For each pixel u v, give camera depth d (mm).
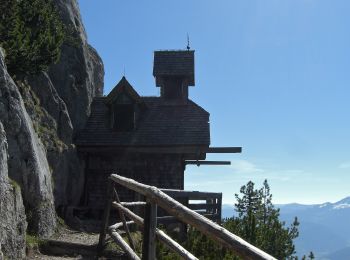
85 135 21375
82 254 10234
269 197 29250
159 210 19078
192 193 12805
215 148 20984
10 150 11227
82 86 22109
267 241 16750
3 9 14078
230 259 9188
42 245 10570
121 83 22109
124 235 10422
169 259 8922
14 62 14023
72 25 22531
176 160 21156
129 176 21031
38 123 16734
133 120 21828
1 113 11133
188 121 21875
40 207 11867
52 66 20625
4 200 9102
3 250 8828
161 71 23172
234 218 15586
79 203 20234
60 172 17422
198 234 10641
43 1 17797
